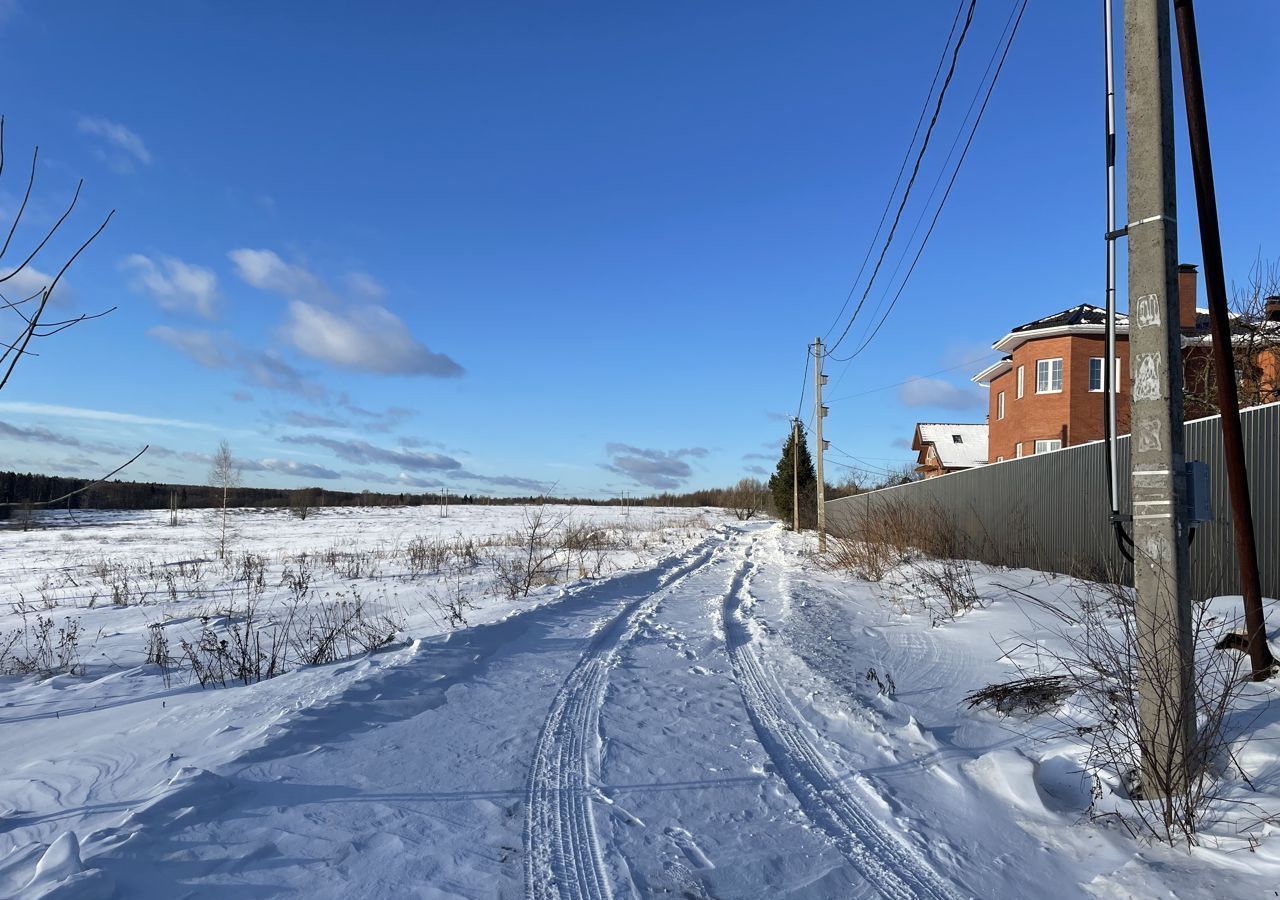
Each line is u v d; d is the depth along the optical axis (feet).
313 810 14.52
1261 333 50.39
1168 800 13.58
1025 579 39.88
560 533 129.59
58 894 10.33
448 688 24.29
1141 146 15.44
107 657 33.96
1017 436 103.76
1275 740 15.40
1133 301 15.51
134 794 15.01
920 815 15.06
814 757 18.45
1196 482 15.21
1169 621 14.79
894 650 30.19
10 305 9.04
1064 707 19.84
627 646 31.73
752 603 44.37
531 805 15.39
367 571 71.41
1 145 9.14
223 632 39.11
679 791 16.25
